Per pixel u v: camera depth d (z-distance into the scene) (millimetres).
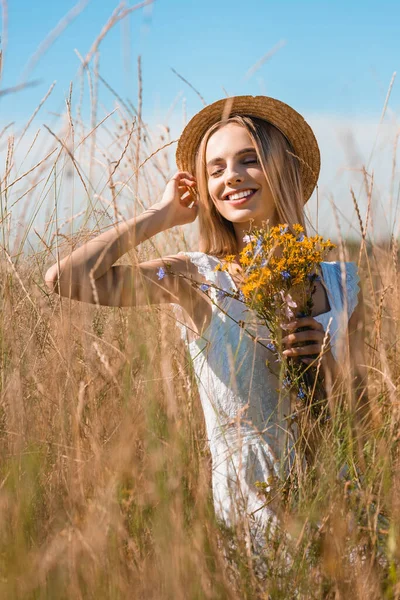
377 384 2420
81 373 2080
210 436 2207
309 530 1718
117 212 2141
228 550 1647
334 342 2324
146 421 1725
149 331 1979
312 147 2676
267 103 2584
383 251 2828
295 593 1651
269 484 1961
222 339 2252
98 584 1461
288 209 2514
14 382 1927
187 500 1709
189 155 2709
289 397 2111
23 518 1602
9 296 2223
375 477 1864
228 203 2490
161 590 1475
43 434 1934
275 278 2053
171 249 3023
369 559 1766
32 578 1427
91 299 2168
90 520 1561
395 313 2646
